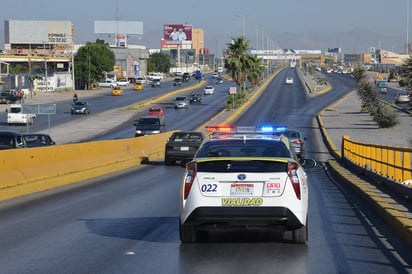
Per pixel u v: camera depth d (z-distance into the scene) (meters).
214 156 12.98
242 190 12.29
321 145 58.88
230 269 11.14
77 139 61.09
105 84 163.75
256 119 87.62
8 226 15.86
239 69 120.81
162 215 17.73
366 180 26.81
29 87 129.75
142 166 37.91
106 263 11.68
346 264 11.53
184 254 12.44
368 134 67.19
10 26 173.00
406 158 22.30
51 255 12.41
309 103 115.94
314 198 22.09
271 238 14.01
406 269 11.16
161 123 63.00
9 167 23.00
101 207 19.45
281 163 12.40
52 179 25.42
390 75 192.00
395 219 14.95
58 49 173.00
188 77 195.50
